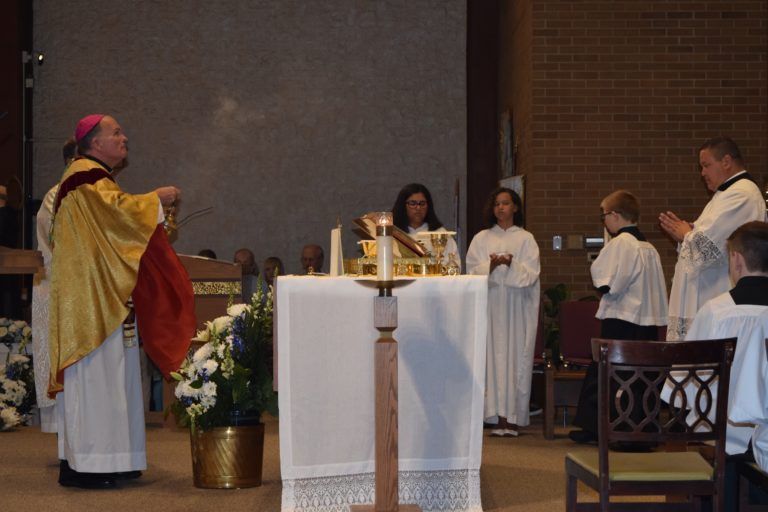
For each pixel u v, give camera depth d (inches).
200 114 454.9
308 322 148.8
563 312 282.0
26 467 212.2
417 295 153.2
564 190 331.6
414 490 153.2
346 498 150.8
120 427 187.9
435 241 173.5
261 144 455.2
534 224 332.2
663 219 202.4
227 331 186.4
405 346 152.9
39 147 453.1
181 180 454.0
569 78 331.6
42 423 247.4
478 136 446.0
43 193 453.1
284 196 454.9
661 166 330.6
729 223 192.2
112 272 186.5
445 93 456.8
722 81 329.7
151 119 454.0
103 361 187.6
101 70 454.3
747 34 329.4
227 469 185.0
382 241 134.7
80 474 188.7
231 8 456.4
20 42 437.7
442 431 153.7
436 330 153.6
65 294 186.5
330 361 149.7
